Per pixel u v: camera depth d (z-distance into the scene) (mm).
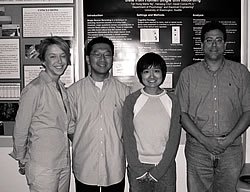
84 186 2311
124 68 2873
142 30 2846
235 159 2402
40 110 2035
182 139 2893
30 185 2078
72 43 2859
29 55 2883
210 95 2379
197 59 2854
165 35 2848
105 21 2844
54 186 2068
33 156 2039
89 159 2279
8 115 2912
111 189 2320
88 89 2297
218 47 2311
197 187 2477
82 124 2279
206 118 2385
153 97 2260
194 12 2824
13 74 2896
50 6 2848
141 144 2229
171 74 2867
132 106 2254
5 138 2922
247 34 2818
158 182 2271
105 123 2268
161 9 2832
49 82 2068
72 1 2836
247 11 2807
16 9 2859
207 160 2416
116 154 2291
